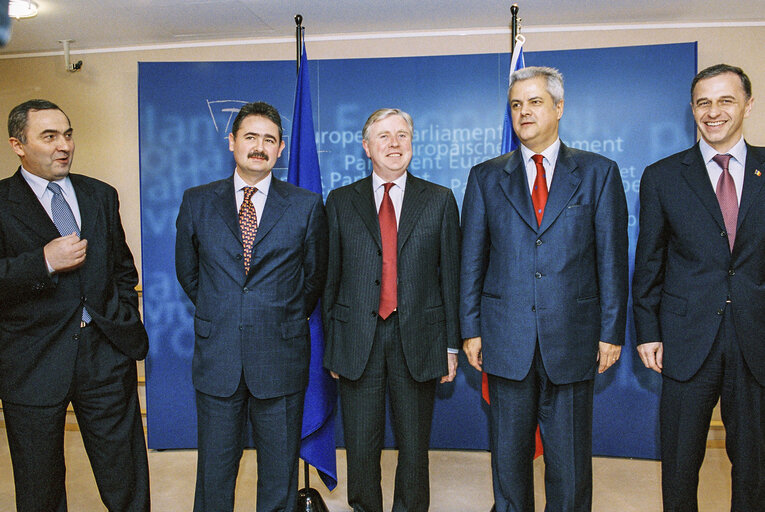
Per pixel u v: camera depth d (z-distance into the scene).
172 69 3.50
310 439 2.60
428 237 2.30
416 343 2.27
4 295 2.03
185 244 2.30
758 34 3.44
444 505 2.82
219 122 3.51
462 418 3.49
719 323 2.02
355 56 3.67
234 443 2.22
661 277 2.22
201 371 2.21
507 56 3.40
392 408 2.38
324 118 3.50
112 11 3.20
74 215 2.20
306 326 2.30
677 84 3.27
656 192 2.18
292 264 2.24
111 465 2.24
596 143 3.35
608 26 3.51
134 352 2.30
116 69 3.84
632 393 3.34
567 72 3.36
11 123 2.05
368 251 2.30
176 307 3.54
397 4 3.16
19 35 3.57
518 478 2.21
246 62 3.49
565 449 2.14
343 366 2.30
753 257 2.01
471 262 2.25
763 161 2.05
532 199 2.17
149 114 3.51
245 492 3.02
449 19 3.40
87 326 2.17
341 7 3.19
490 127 3.43
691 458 2.09
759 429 2.03
